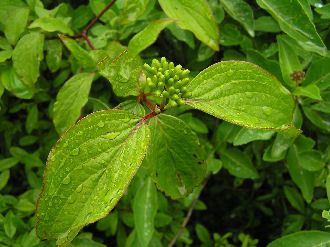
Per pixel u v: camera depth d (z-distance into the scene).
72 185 0.17
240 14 0.27
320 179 0.28
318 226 0.31
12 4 0.28
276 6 0.22
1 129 0.33
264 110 0.18
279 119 0.18
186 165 0.22
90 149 0.17
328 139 0.30
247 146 0.32
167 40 0.33
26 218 0.29
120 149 0.17
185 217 0.36
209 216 0.41
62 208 0.17
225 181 0.39
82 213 0.16
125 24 0.27
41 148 0.32
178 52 0.33
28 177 0.30
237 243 0.40
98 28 0.28
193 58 0.32
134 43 0.20
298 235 0.24
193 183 0.22
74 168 0.17
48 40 0.28
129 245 0.30
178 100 0.18
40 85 0.32
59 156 0.17
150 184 0.28
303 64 0.26
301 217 0.32
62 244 0.17
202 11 0.22
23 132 0.35
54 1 0.34
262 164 0.33
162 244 0.33
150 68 0.20
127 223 0.31
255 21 0.28
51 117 0.32
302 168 0.27
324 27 0.28
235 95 0.18
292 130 0.18
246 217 0.40
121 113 0.17
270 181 0.35
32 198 0.29
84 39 0.28
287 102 0.18
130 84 0.20
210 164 0.30
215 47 0.22
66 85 0.26
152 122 0.20
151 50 0.33
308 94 0.24
